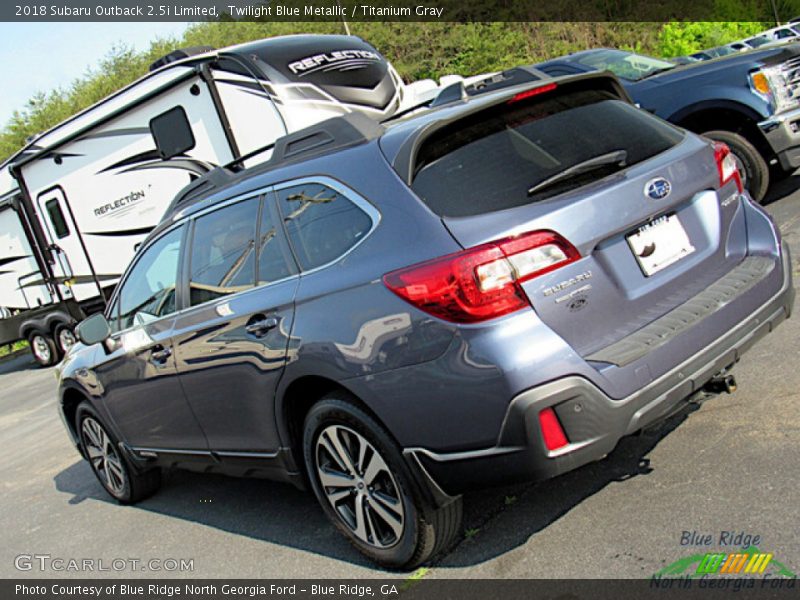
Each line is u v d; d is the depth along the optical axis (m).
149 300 4.57
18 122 39.94
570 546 3.19
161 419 4.56
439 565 3.35
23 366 17.14
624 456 3.81
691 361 3.01
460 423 2.89
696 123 7.66
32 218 12.59
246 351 3.66
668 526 3.13
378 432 3.15
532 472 2.81
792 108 7.10
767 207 7.80
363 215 3.23
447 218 2.96
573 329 2.90
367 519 3.42
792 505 3.04
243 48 9.38
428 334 2.90
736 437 3.68
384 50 40.12
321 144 3.63
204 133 9.65
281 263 3.59
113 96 10.61
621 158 3.20
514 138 3.16
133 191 10.78
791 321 4.94
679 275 3.25
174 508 5.09
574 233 2.92
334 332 3.20
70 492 6.11
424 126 3.17
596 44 44.25
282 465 3.77
